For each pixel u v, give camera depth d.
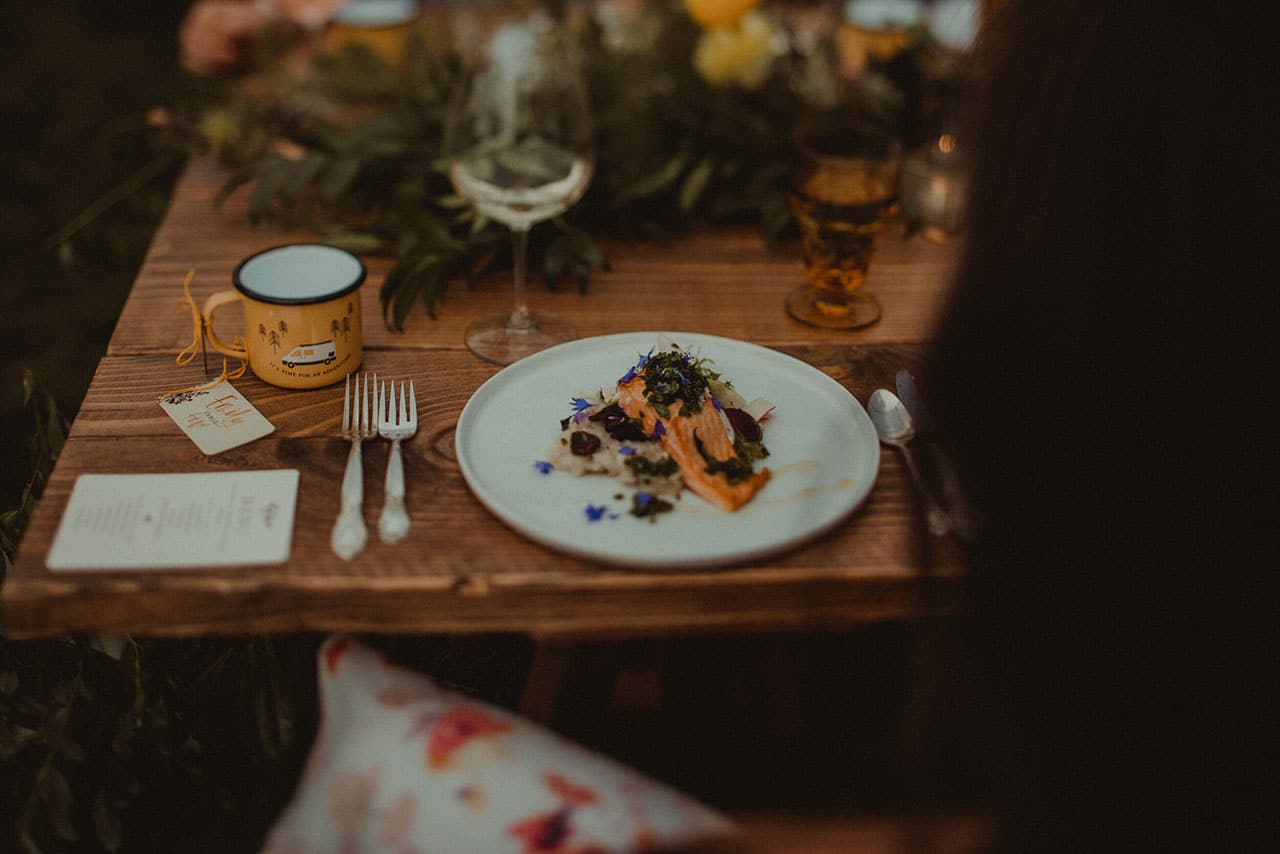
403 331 1.21
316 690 1.42
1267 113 0.54
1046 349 0.61
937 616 0.81
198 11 1.86
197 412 1.03
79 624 0.83
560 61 1.21
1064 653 0.65
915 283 1.36
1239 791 0.63
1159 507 0.61
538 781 0.80
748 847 0.72
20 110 3.69
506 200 1.14
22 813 1.25
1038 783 0.67
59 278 2.73
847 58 1.84
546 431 1.01
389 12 1.87
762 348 1.12
